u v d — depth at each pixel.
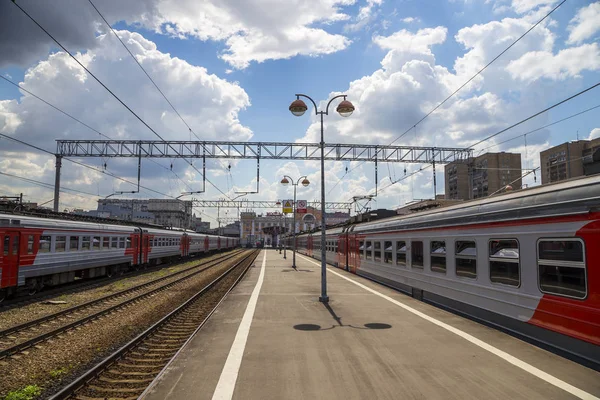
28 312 13.30
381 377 6.17
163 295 17.75
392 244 16.91
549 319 7.58
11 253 14.93
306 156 34.44
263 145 34.09
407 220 15.15
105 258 23.00
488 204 9.78
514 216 8.66
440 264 12.23
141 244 29.02
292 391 5.64
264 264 34.56
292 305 12.66
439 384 5.88
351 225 26.55
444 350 7.57
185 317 12.63
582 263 6.81
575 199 7.03
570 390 5.63
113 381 6.76
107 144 32.28
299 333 8.93
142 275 26.59
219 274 28.22
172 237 38.22
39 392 6.38
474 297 10.27
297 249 70.12
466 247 10.75
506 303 8.93
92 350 8.91
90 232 21.19
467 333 8.88
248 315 11.02
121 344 9.37
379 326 9.61
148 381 6.73
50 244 17.39
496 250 9.35
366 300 13.66
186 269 32.06
